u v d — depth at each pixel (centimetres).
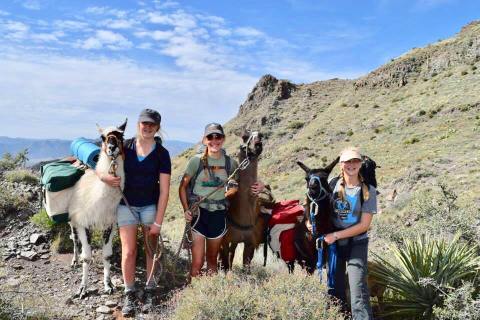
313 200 589
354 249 570
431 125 6700
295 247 662
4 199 971
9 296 603
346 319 579
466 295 557
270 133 13638
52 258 820
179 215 4353
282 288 563
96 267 790
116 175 622
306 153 8981
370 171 586
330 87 16362
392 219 1731
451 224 776
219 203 664
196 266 676
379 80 11900
